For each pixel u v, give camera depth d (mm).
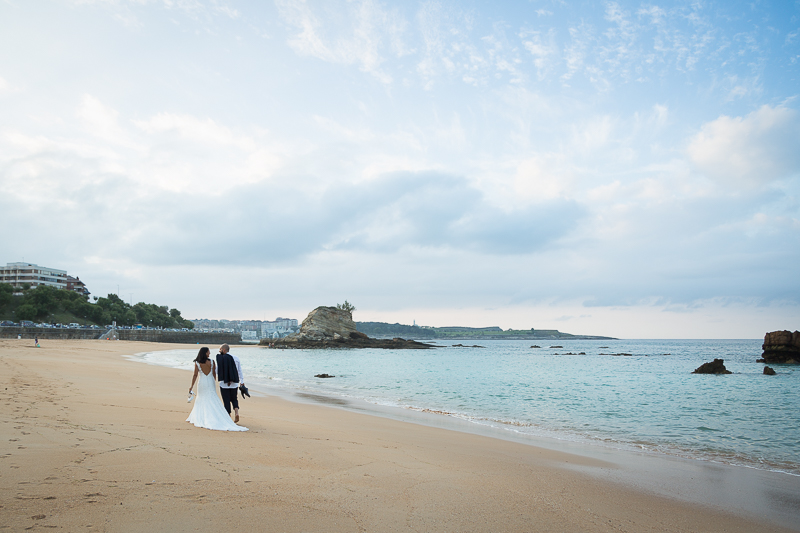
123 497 4730
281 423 11797
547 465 9109
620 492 7391
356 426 12641
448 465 8211
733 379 39031
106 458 6141
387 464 7723
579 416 18016
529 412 18859
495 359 76250
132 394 15188
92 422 8766
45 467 5449
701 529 5926
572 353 105812
